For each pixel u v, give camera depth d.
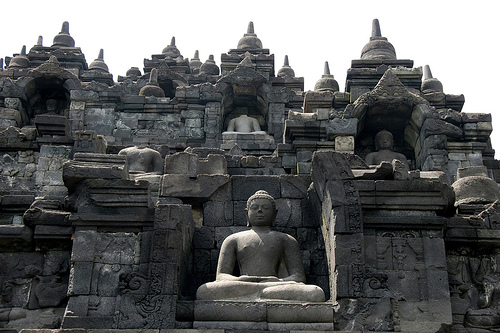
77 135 22.30
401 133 25.12
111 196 13.43
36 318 13.15
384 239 13.21
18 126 29.56
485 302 13.35
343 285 12.55
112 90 29.42
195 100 29.36
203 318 12.24
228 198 15.55
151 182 18.89
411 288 12.81
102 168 13.72
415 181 13.63
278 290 12.51
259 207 14.05
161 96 30.44
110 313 12.45
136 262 12.94
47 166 21.95
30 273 13.60
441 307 12.64
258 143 27.30
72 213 13.32
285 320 12.14
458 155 24.38
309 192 15.28
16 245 13.84
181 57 40.56
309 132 23.39
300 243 15.02
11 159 22.28
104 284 12.74
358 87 29.06
